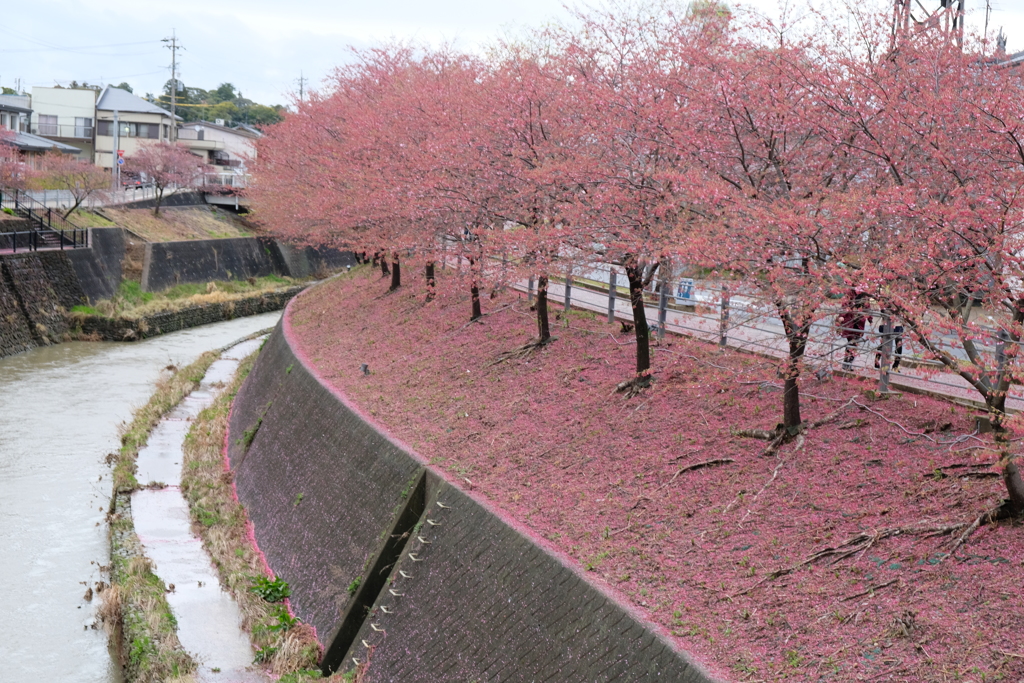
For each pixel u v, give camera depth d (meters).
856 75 11.60
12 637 14.49
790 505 10.81
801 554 9.83
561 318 20.45
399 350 23.00
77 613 15.40
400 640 12.38
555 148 15.69
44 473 21.88
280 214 37.44
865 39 12.45
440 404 17.86
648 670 8.71
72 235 44.28
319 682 12.43
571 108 15.75
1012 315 9.52
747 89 12.29
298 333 29.70
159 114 77.81
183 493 20.78
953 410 11.65
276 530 17.73
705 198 11.23
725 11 13.82
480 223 18.20
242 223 64.06
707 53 12.93
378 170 22.56
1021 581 8.27
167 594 15.38
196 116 129.50
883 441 11.43
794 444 12.00
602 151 14.78
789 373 11.34
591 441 14.16
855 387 13.05
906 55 12.20
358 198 23.78
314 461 18.34
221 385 31.75
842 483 10.87
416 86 24.41
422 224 20.20
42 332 37.25
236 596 15.39
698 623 9.09
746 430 12.73
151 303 44.75
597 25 15.77
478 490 13.37
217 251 54.28
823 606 8.89
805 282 10.34
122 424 25.70
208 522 18.97
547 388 16.83
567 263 15.03
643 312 15.23
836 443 11.74
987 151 10.25
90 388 30.52
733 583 9.69
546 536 11.53
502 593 11.12
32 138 64.88
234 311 48.94
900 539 9.47
